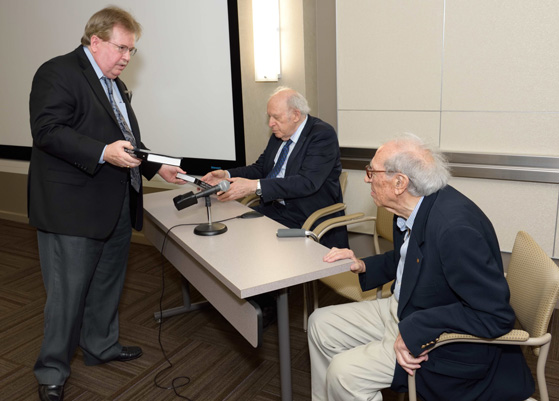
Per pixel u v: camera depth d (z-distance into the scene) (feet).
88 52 7.11
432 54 9.72
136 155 6.59
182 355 8.82
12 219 16.72
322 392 6.57
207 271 7.06
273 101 9.04
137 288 11.64
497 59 9.16
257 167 10.22
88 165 6.67
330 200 9.43
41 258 7.52
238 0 10.68
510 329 5.06
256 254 6.40
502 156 9.34
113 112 7.21
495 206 9.71
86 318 8.26
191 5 11.25
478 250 5.03
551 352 8.54
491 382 5.45
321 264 6.06
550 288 5.15
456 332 5.14
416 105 10.10
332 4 10.61
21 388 8.00
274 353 8.79
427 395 5.51
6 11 13.79
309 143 9.07
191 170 12.37
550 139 9.04
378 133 10.66
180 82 11.88
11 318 10.39
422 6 9.62
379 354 5.66
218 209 8.42
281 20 10.57
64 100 6.77
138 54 12.23
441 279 5.38
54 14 13.01
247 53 10.94
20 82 14.26
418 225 5.53
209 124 11.77
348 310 6.51
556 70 8.72
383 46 10.17
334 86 11.05
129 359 8.71
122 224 7.98
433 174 5.49
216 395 7.70
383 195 5.75
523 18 8.80
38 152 7.14
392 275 6.72
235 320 6.39
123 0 12.05
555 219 9.25
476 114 9.56
